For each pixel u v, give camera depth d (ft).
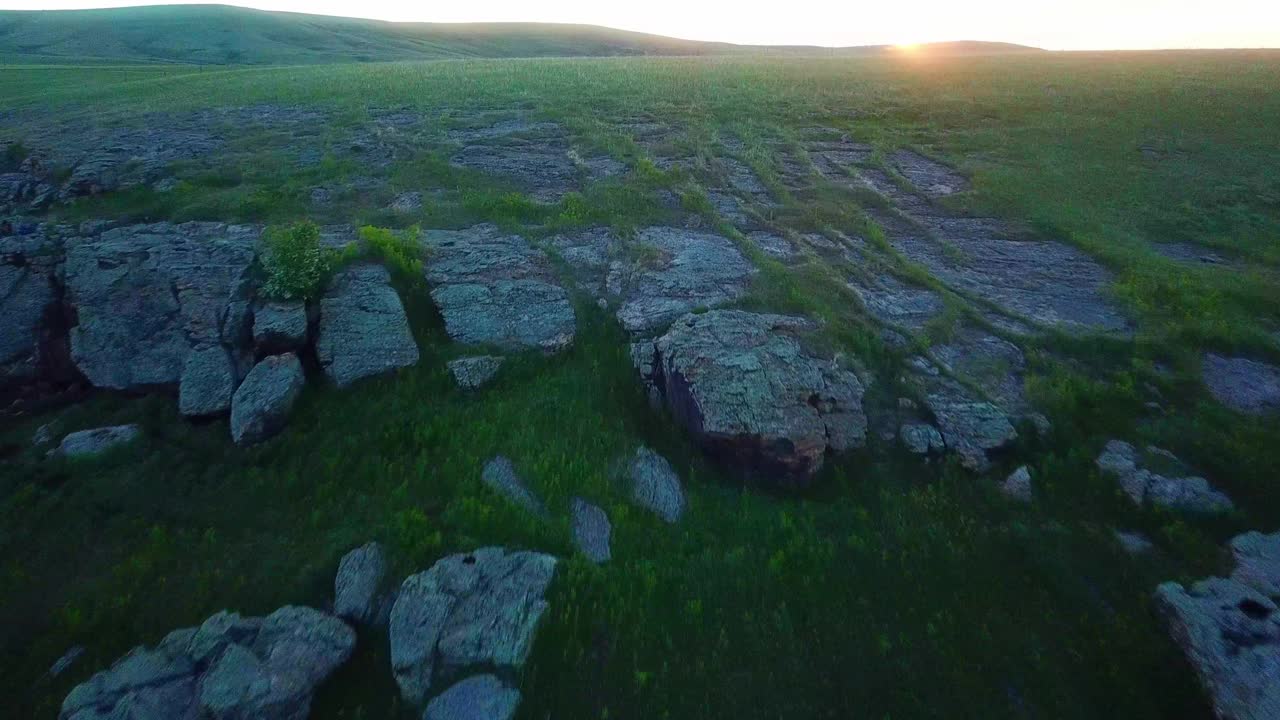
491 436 41.39
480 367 46.98
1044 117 104.47
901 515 36.99
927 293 58.13
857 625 31.22
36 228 67.31
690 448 41.19
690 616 31.17
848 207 74.84
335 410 43.52
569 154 90.99
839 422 41.19
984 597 32.35
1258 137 91.04
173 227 67.41
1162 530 34.55
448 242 64.34
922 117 106.93
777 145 95.25
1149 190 78.02
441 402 44.78
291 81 148.05
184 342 47.80
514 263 60.34
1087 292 58.65
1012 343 50.98
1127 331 51.85
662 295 55.47
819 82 136.26
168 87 144.87
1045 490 38.01
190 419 42.65
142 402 45.11
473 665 27.20
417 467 39.06
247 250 59.11
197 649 27.71
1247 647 27.09
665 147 92.58
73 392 47.60
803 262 62.64
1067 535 34.91
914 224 72.08
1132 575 32.55
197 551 34.58
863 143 96.94
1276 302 54.70
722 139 97.25
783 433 38.22
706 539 35.60
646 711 27.27
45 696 28.17
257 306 48.88
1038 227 70.74
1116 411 42.83
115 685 26.13
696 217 72.28
